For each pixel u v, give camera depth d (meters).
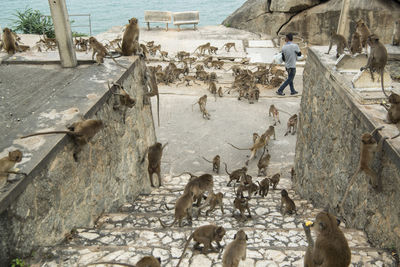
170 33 26.97
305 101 10.05
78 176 5.74
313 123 9.13
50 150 4.87
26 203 4.43
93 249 4.96
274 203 8.76
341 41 8.34
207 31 27.50
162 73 18.08
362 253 4.87
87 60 8.46
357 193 6.09
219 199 7.24
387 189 4.99
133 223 6.46
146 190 9.63
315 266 3.64
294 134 13.75
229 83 18.56
